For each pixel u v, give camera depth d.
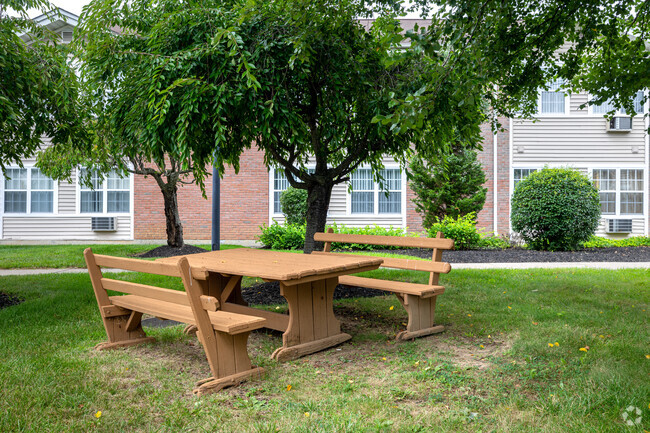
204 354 4.11
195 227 16.94
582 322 4.92
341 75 5.85
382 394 3.15
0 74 5.75
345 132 7.19
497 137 16.81
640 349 3.97
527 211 12.37
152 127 5.38
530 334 4.49
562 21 6.20
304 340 4.18
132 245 13.99
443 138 6.53
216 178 9.15
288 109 5.54
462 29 4.19
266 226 16.45
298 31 5.33
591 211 12.05
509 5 5.63
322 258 4.75
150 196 17.00
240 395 3.22
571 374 3.42
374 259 4.57
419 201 14.25
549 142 16.83
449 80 4.94
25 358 3.87
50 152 11.02
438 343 4.44
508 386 3.27
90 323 5.12
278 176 17.03
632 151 16.89
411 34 4.01
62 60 6.57
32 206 17.02
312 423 2.71
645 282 7.37
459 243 13.02
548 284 7.30
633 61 6.61
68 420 2.78
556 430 2.57
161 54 5.50
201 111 5.16
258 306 5.85
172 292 3.53
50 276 8.48
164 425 2.71
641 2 6.36
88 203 17.06
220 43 5.30
